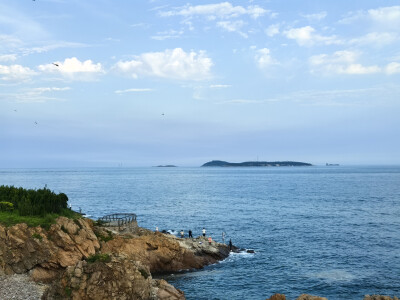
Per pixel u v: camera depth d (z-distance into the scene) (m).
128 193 170.62
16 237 42.50
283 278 51.03
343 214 105.69
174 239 59.81
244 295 44.94
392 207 120.31
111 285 33.09
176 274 52.50
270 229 84.25
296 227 86.38
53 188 197.88
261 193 171.25
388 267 55.50
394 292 45.69
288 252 64.62
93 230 51.09
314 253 63.72
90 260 34.88
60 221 45.59
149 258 51.81
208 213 107.44
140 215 103.19
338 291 46.19
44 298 33.59
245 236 77.12
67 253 43.00
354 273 52.88
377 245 68.94
